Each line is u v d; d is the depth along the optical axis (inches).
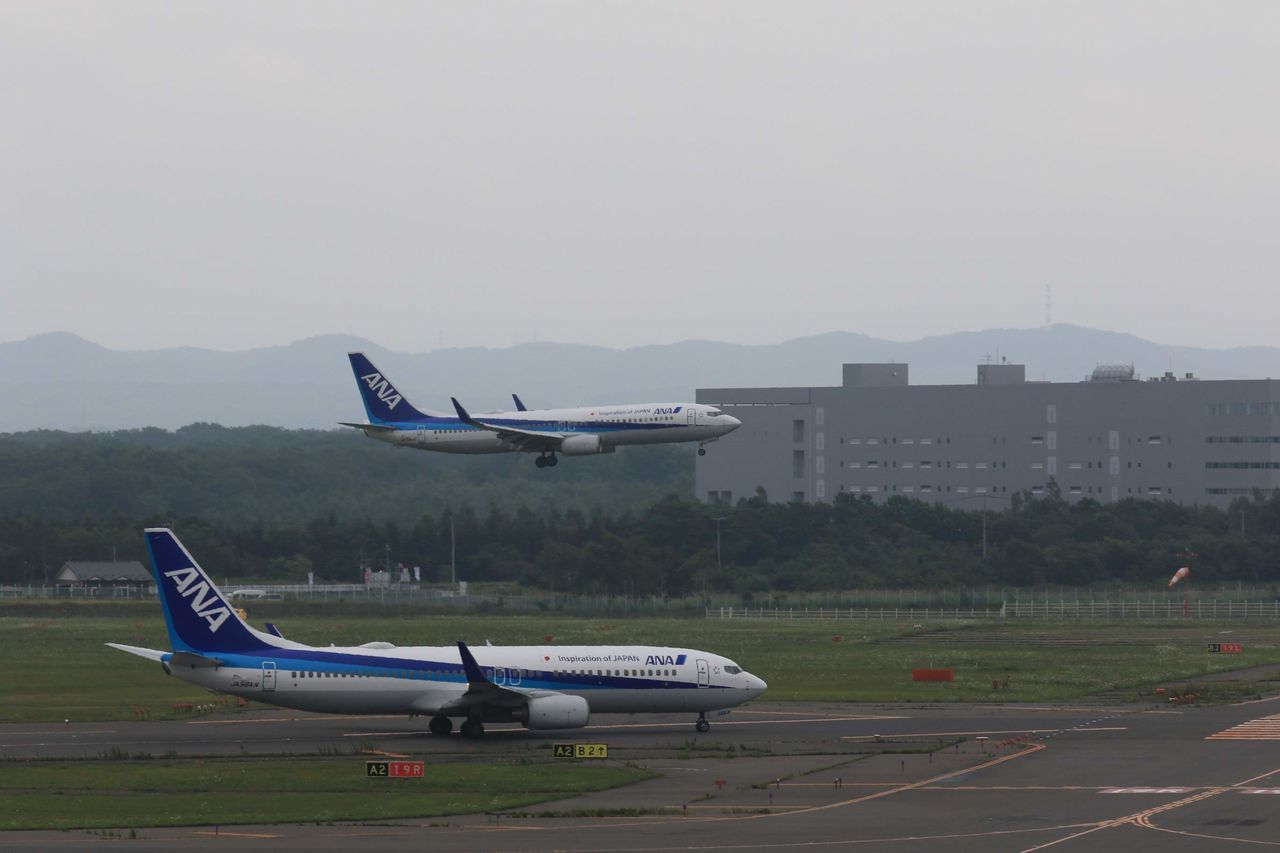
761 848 7337.6
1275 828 7775.6
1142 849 7229.3
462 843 7465.6
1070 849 7239.2
